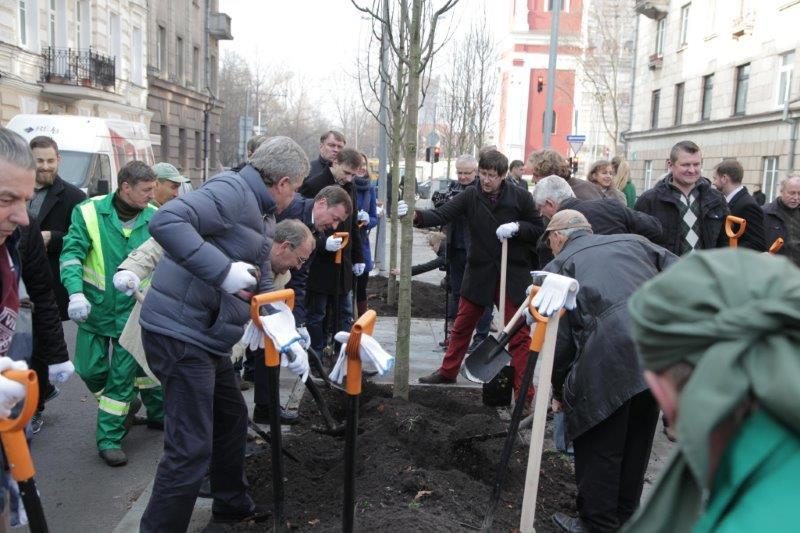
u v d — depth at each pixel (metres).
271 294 3.05
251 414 5.48
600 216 4.45
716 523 1.08
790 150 21.16
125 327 4.37
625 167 8.20
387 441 4.35
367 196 8.06
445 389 6.00
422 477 3.79
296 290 5.44
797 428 1.01
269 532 3.56
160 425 5.48
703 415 1.03
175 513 3.25
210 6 43.81
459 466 4.35
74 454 5.00
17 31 21.22
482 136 28.23
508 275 5.72
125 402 4.84
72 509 4.17
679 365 1.10
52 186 5.84
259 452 4.67
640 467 3.65
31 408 2.15
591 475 3.49
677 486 1.22
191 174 39.91
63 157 12.02
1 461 2.51
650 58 31.77
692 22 28.02
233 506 3.67
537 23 49.22
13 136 2.36
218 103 44.41
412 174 5.13
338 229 6.32
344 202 5.51
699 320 1.07
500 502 3.87
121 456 4.79
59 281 5.73
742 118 23.77
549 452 4.70
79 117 12.74
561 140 49.72
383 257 13.54
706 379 1.04
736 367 1.03
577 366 3.45
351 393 2.86
